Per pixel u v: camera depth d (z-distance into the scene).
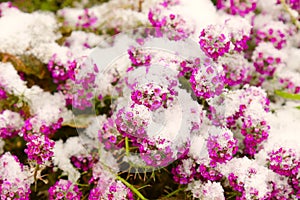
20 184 0.51
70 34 0.61
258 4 0.61
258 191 0.49
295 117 0.57
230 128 0.55
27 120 0.53
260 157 0.53
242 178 0.50
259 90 0.53
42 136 0.51
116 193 0.50
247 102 0.52
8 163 0.51
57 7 0.62
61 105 0.57
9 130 0.55
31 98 0.56
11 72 0.56
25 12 0.62
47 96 0.57
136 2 0.61
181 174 0.52
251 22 0.60
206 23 0.56
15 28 0.59
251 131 0.52
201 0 0.58
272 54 0.56
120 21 0.60
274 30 0.57
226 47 0.51
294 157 0.51
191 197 0.54
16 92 0.56
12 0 0.62
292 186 0.53
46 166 0.54
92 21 0.60
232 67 0.55
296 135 0.55
